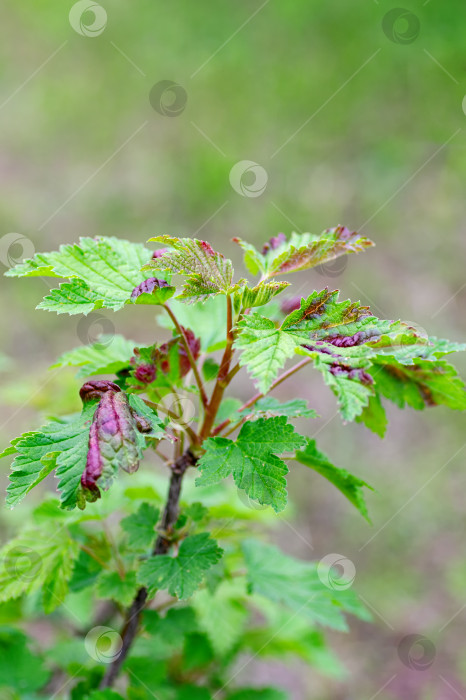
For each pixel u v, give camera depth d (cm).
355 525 150
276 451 72
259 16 280
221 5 286
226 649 87
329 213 212
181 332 76
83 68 270
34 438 71
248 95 253
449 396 78
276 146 233
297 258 77
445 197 213
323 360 71
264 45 269
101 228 211
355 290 187
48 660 92
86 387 73
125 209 217
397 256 199
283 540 146
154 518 78
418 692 126
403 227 206
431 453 162
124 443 71
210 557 75
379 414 80
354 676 128
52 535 80
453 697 124
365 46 261
